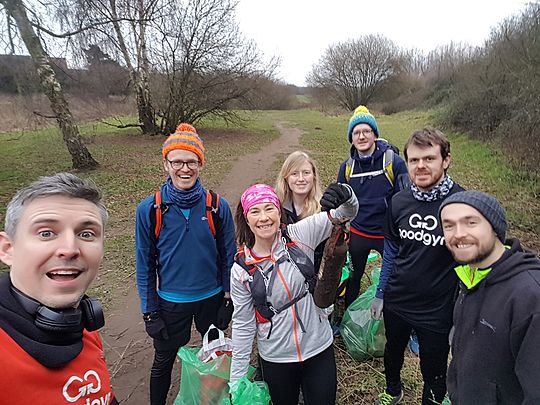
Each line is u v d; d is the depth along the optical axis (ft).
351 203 6.03
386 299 7.70
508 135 34.14
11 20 33.40
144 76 62.03
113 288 15.26
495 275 4.79
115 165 40.40
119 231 21.67
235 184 32.50
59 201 3.64
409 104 104.53
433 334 7.08
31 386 3.33
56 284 3.57
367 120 10.39
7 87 39.73
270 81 86.84
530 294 4.36
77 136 38.22
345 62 118.83
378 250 10.75
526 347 4.25
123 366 10.81
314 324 6.85
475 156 36.91
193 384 7.77
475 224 4.83
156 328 7.85
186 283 7.88
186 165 7.47
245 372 7.08
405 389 8.98
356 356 9.94
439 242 6.72
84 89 53.26
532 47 40.93
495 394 4.80
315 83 129.70
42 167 40.04
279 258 6.71
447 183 6.77
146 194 29.60
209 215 7.82
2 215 24.80
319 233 7.06
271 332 6.77
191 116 65.67
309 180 8.73
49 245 3.52
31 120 40.09
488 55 54.65
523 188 25.88
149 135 63.72
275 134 68.59
